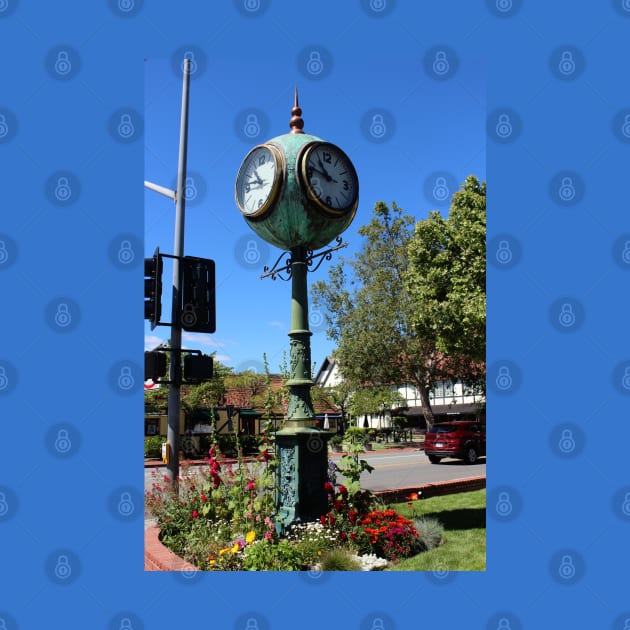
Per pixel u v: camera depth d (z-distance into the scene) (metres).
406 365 31.16
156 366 7.34
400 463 21.39
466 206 19.45
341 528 6.46
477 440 21.36
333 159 7.38
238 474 7.14
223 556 5.91
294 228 7.22
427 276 20.38
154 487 7.79
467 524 7.97
